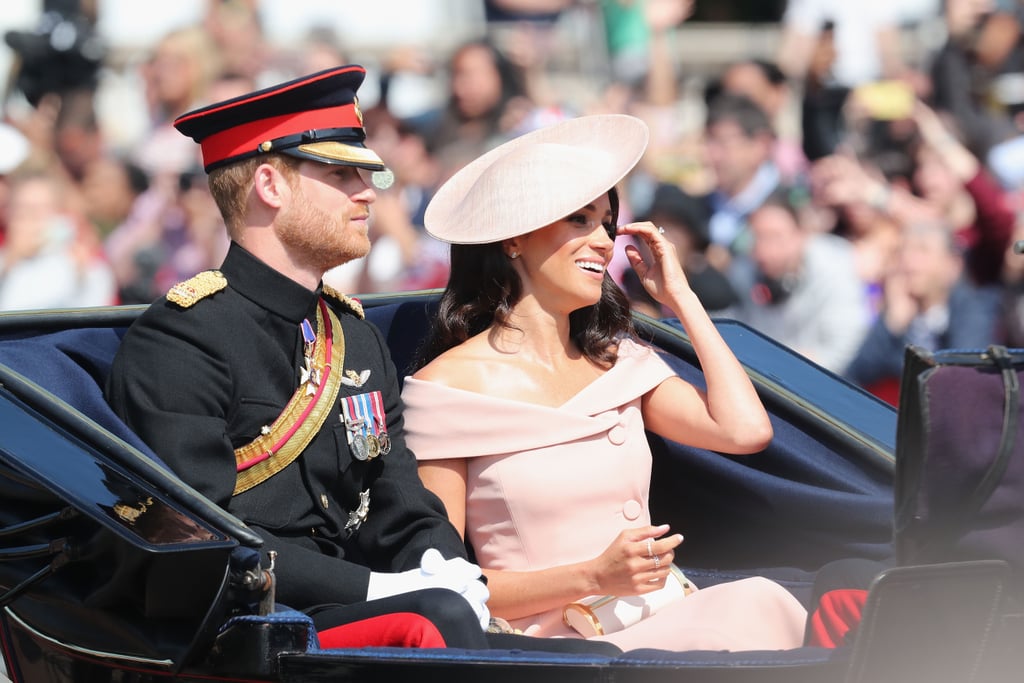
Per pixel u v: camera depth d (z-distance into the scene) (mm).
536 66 27922
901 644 9961
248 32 27672
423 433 13234
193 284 12234
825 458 14578
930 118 27859
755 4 31812
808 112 27984
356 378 12828
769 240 25906
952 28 28906
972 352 10102
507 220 13031
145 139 27016
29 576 11289
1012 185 26891
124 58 27500
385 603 11219
